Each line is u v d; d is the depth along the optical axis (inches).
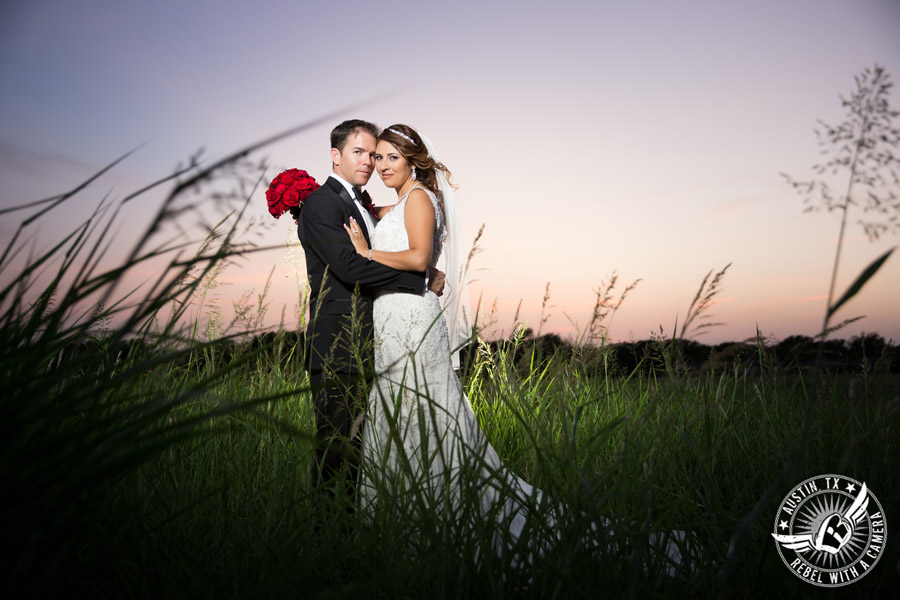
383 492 67.4
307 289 92.4
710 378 90.2
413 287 109.1
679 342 87.9
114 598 54.4
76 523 41.5
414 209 112.0
